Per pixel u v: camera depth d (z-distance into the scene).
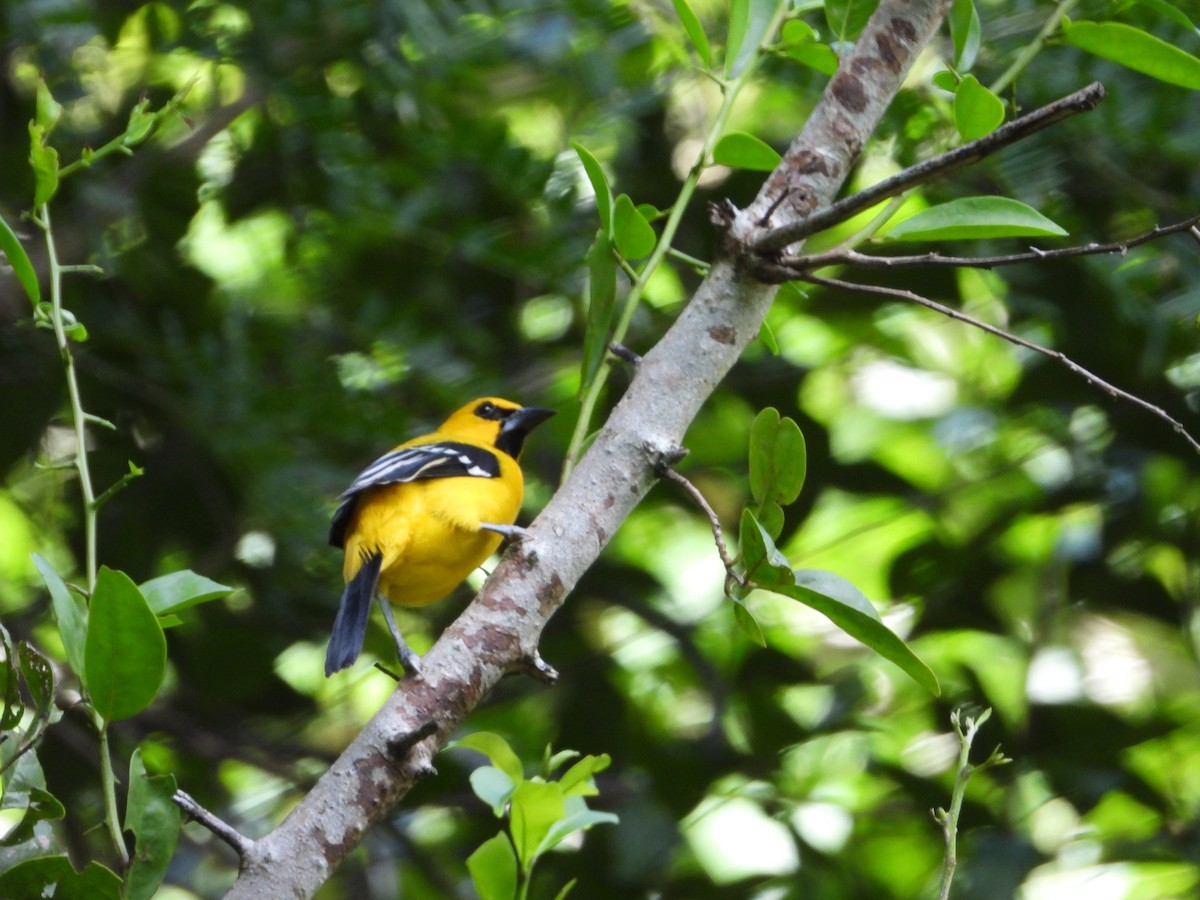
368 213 10.69
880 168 11.62
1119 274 10.79
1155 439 12.36
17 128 11.37
